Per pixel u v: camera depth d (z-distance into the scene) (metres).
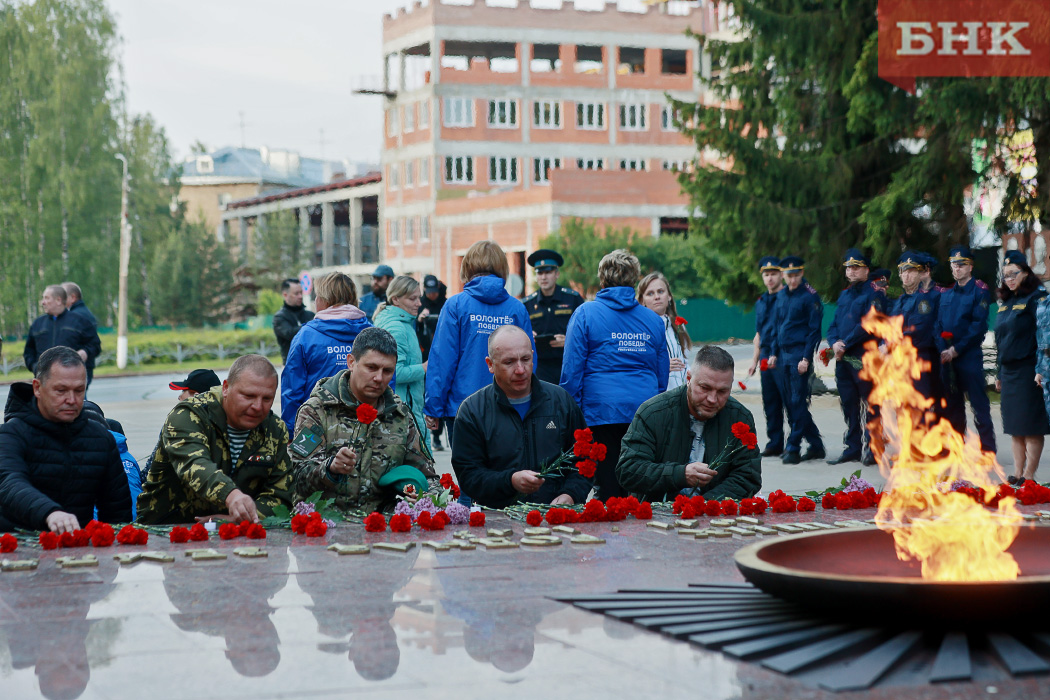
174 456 4.92
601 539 4.21
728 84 20.19
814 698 2.31
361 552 3.98
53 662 2.61
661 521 4.71
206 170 109.75
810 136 19.58
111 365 40.59
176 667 2.56
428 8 64.12
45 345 14.06
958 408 10.59
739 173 19.75
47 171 53.88
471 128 64.56
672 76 66.56
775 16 18.62
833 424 14.71
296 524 4.45
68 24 54.41
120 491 5.50
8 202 54.41
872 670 2.44
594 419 7.19
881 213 17.69
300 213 85.19
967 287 10.43
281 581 3.50
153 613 3.07
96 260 55.16
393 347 5.33
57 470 5.21
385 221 69.06
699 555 3.91
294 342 7.39
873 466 10.73
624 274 7.32
